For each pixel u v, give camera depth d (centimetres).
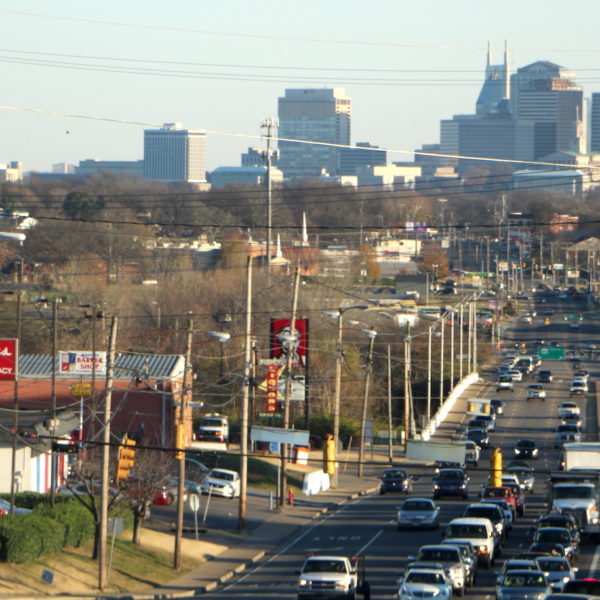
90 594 16175
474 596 15575
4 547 16362
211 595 16588
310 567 15625
